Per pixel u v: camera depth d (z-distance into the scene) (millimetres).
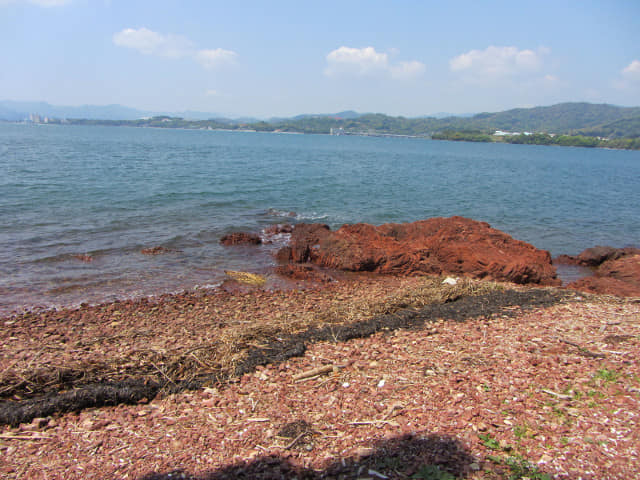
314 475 3879
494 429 4402
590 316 8062
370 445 4270
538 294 9711
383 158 72375
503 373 5656
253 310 9414
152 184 27312
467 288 10164
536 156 109062
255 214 20500
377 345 6934
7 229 15398
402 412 4848
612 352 6125
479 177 45625
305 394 5406
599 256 14453
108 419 5012
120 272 11898
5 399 5391
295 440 4418
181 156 54219
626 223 23047
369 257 12930
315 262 13805
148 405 5324
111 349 7156
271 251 14703
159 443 4500
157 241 15000
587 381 5266
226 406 5195
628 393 4898
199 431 4695
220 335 7602
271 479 3852
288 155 67000
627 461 3783
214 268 12703
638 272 12430
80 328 8258
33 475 4047
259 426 4730
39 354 6938
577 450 3982
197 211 20344
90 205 20062
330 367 6043
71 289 10523
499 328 7512
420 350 6648
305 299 10344
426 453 4062
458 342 6910
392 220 20859
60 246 13852
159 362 6398
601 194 35250
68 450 4426
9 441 4598
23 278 11102
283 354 6504
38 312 9086
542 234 19703
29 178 26766
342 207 23562
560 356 6098
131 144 79688
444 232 13938
